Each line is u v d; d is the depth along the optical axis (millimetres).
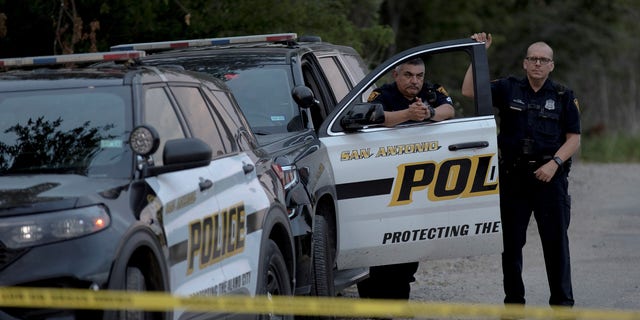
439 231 21328
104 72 16125
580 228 37812
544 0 96500
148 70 16312
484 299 25109
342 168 21094
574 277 27500
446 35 88500
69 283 12844
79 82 15812
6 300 12664
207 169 15984
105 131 15094
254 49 23797
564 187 21609
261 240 17000
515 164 21562
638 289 25656
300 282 19016
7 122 15461
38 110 15531
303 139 20891
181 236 14617
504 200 21859
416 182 21203
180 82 16812
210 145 16734
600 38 97125
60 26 35031
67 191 13570
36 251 12898
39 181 14094
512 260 21984
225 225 15906
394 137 21203
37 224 13000
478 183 21297
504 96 21672
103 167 14602
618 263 29750
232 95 18969
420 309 12719
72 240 12992
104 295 12719
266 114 22203
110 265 13039
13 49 36625
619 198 49062
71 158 14867
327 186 20516
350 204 21109
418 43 87938
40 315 12766
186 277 14750
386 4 84500
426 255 21453
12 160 15016
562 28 96688
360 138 21188
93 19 35812
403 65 21672
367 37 49344
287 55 23219
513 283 22062
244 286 16328
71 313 12844
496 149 21266
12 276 12805
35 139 15188
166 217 14359
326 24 42750
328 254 20203
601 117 104562
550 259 21828
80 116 15336
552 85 21531
